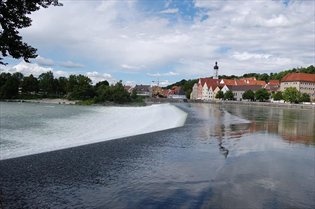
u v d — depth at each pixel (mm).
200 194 11109
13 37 8547
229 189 11680
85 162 16031
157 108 88875
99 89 146875
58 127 32375
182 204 10211
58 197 10922
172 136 26125
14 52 8727
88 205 10195
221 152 19016
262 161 16453
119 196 10992
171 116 53969
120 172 14148
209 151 19344
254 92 190875
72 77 174625
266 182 12586
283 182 12648
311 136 27594
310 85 186375
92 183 12484
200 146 21203
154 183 12453
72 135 26781
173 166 15273
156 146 20984
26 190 11602
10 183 12406
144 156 17641
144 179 13023
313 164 16078
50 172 14055
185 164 15703
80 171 14273
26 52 8875
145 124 38562
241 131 30641
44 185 12211
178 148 20312
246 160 16672
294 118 55000
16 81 164125
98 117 50375
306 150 20156
